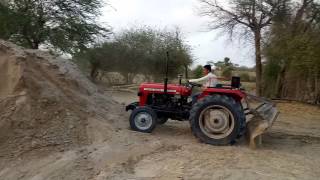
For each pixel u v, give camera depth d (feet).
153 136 31.30
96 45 93.86
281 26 71.56
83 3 79.61
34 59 34.58
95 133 29.32
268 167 25.20
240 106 30.19
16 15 75.10
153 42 106.63
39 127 28.43
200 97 31.63
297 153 29.48
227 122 30.27
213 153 27.61
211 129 30.48
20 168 25.07
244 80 122.31
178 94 33.27
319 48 59.52
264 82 81.15
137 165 25.12
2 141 27.09
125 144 28.25
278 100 68.03
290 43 64.85
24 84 30.45
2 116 28.40
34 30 76.95
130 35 105.60
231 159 26.37
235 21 83.66
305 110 57.26
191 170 24.06
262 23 80.79
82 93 35.50
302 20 69.72
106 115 33.81
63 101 31.27
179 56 106.22
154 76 107.34
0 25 74.74
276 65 76.84
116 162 25.39
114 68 103.76
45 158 25.94
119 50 102.83
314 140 35.12
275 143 33.01
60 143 27.53
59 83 33.88
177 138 31.81
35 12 77.00
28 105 29.37
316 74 61.36
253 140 29.50
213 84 32.58
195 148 28.66
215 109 30.50
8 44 34.83
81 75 40.01
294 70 66.18
